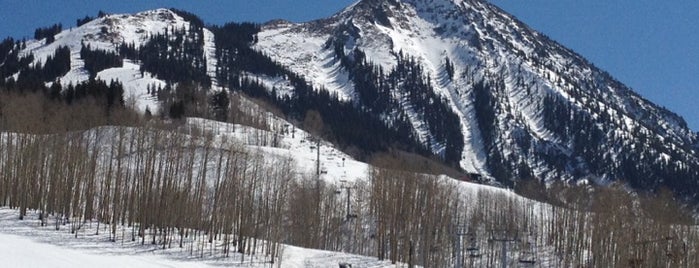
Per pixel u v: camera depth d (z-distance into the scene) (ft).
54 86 596.29
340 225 357.61
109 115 454.40
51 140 301.22
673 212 372.58
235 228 287.89
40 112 379.96
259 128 612.70
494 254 348.79
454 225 352.90
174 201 276.00
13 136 324.39
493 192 464.24
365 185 421.18
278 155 453.99
